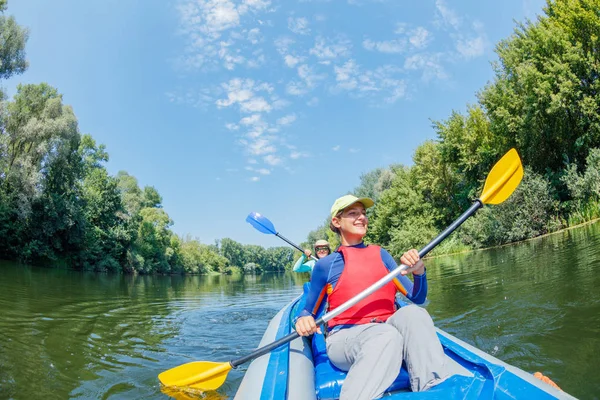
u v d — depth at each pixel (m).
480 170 21.08
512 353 3.32
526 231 15.23
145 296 11.15
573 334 3.51
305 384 1.89
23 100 24.03
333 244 36.91
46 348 4.11
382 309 2.20
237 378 3.29
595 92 14.84
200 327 5.94
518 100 16.69
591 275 5.85
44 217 23.61
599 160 12.84
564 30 15.34
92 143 34.38
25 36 23.22
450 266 12.21
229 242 98.69
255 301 10.16
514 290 5.92
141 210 43.88
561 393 1.58
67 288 11.48
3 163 22.44
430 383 1.74
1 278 12.55
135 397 2.84
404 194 26.97
